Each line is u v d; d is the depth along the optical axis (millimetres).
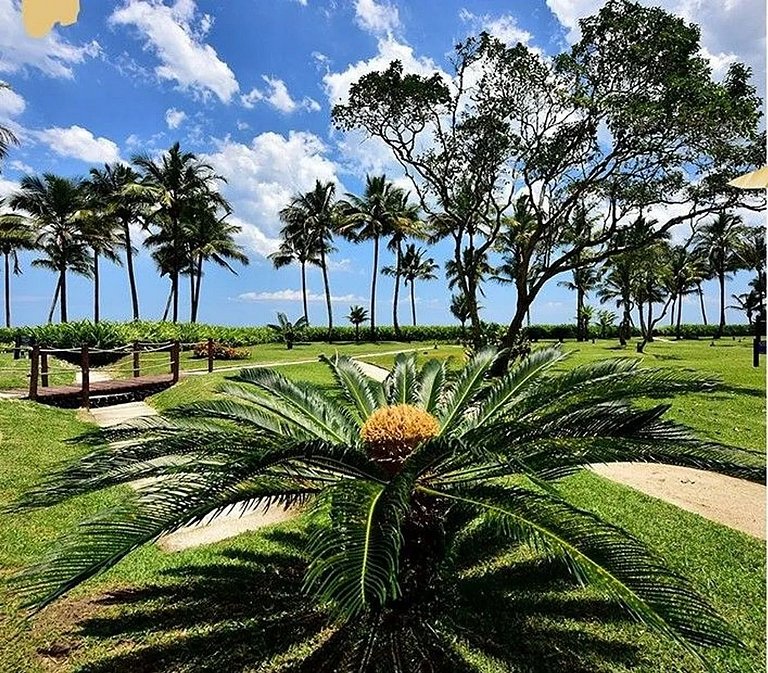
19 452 8852
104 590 4672
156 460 4301
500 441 4008
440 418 5414
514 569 4766
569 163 18125
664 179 17000
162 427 4523
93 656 3723
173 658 3693
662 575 2715
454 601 4207
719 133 15406
